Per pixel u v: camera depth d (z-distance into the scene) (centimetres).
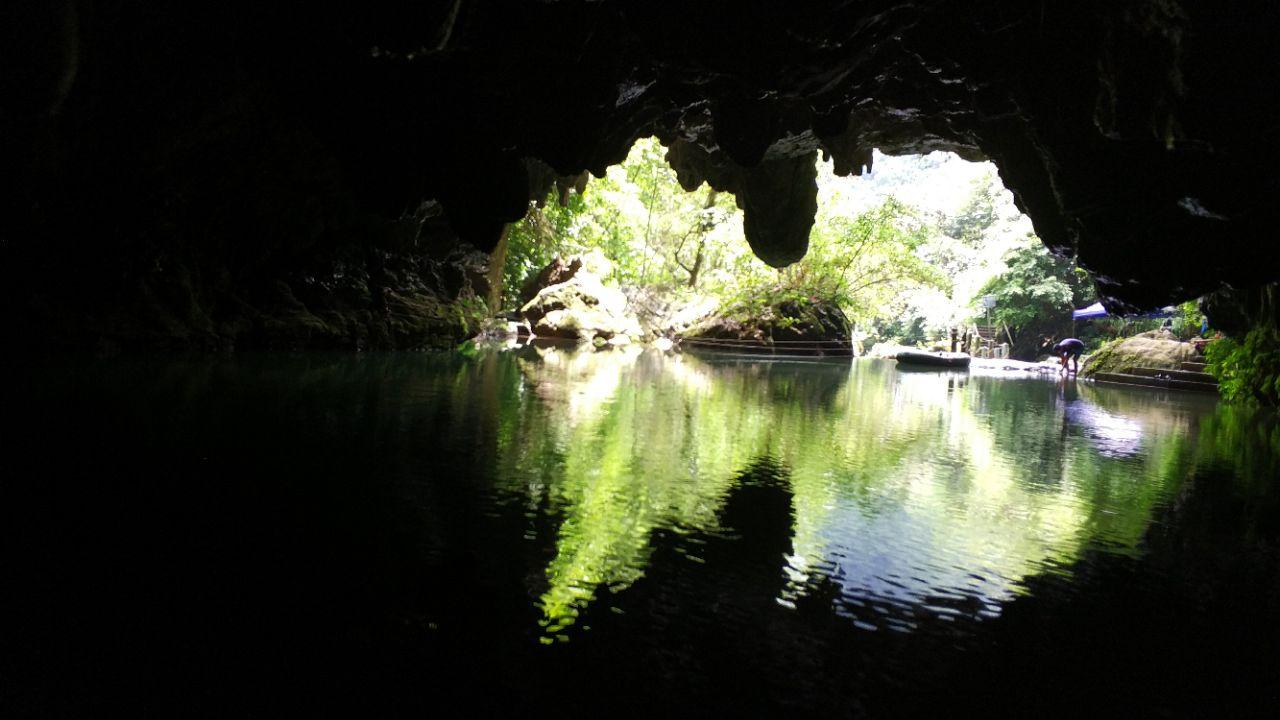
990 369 2675
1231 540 570
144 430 657
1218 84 545
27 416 664
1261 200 696
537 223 2962
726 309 3092
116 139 948
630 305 3394
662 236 3719
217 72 930
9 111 610
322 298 1605
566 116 861
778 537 521
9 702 269
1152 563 511
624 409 1066
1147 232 880
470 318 2181
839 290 3228
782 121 952
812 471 737
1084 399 1617
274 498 505
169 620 334
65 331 1029
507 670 315
